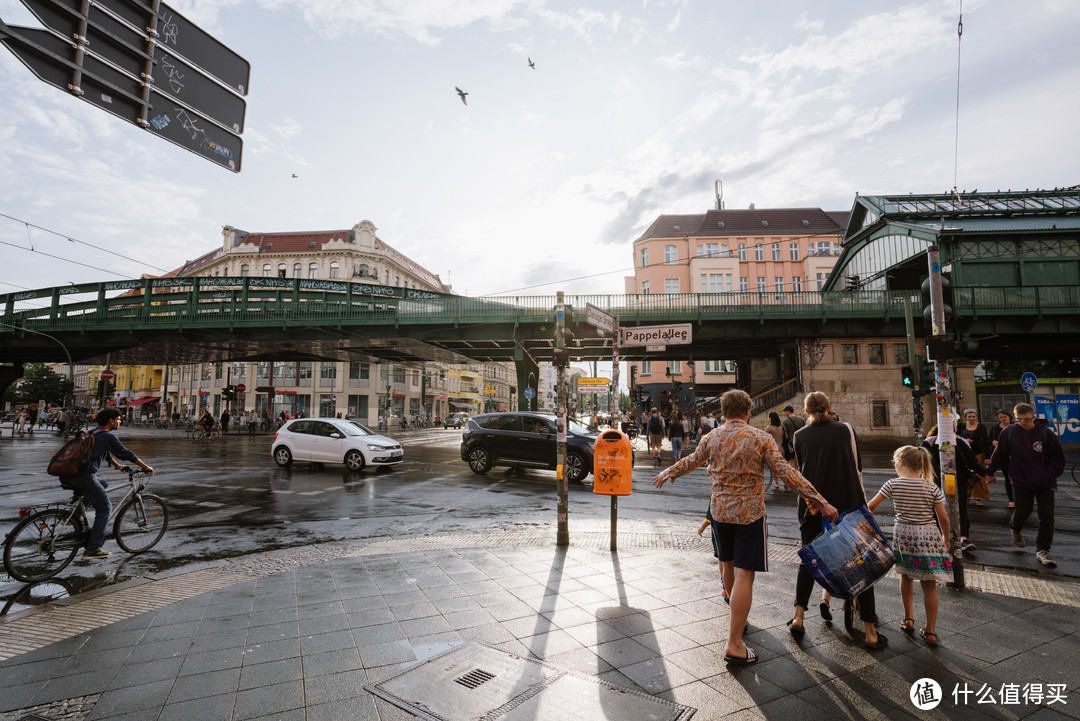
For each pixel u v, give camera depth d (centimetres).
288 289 2623
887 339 2772
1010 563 600
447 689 293
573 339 664
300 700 284
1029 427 619
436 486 1178
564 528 616
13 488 1127
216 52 500
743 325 2655
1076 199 2859
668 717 266
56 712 274
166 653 343
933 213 2805
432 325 2658
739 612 325
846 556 336
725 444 352
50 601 460
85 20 414
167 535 721
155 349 3200
